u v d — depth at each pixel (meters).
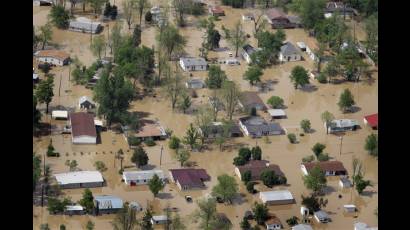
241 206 186.88
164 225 177.50
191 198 189.00
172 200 188.12
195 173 196.88
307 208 185.25
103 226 176.75
